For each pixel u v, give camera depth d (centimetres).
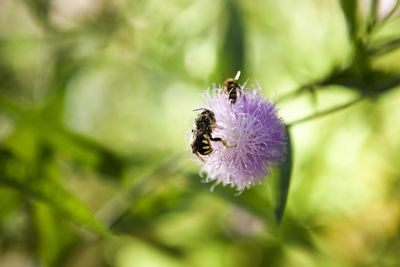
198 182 34
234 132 29
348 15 31
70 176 38
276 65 37
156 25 39
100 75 40
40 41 40
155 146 39
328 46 35
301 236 35
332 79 31
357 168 37
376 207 37
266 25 38
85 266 37
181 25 39
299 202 36
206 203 37
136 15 39
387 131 38
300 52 36
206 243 38
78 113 40
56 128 35
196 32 38
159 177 35
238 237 38
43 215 34
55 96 36
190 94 39
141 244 38
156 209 35
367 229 37
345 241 37
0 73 40
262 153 29
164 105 40
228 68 35
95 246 37
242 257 38
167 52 38
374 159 38
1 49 40
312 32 37
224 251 38
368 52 32
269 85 36
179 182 35
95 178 39
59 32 40
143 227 36
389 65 33
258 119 29
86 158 36
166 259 38
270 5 38
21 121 35
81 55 40
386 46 32
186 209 36
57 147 36
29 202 35
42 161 35
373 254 37
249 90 31
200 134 29
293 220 35
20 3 43
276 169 29
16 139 35
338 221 37
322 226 36
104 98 40
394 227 37
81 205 30
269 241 37
